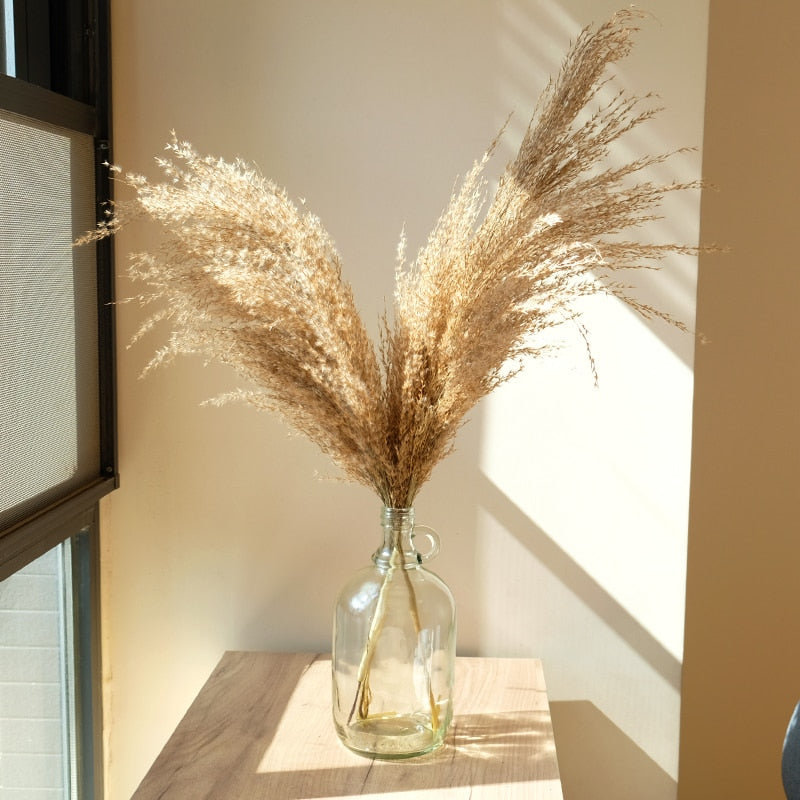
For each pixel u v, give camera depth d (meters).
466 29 1.92
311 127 1.94
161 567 2.04
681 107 1.89
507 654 2.03
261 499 2.02
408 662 1.52
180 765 1.50
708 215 2.51
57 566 1.81
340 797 1.41
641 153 1.90
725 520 2.56
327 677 1.85
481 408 1.98
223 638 2.05
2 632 1.56
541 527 1.99
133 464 2.02
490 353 1.39
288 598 2.04
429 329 1.46
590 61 1.45
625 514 1.98
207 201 1.41
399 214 1.95
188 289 1.43
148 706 2.07
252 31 1.93
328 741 1.59
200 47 1.93
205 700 1.74
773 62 2.46
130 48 1.93
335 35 1.93
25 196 1.57
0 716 1.56
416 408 1.47
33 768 1.71
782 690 2.56
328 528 2.01
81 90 1.87
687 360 1.94
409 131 1.94
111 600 2.05
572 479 1.98
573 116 1.44
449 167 1.94
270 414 2.00
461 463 2.00
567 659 2.02
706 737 2.57
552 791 1.43
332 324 1.42
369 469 1.52
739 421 2.55
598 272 1.93
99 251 1.92
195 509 2.03
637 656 2.00
